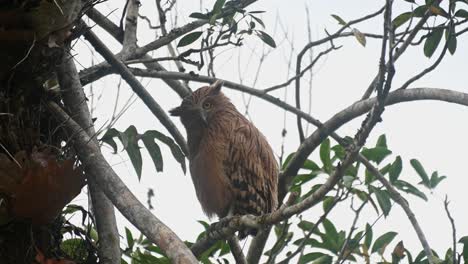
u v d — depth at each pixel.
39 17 7.64
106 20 11.07
